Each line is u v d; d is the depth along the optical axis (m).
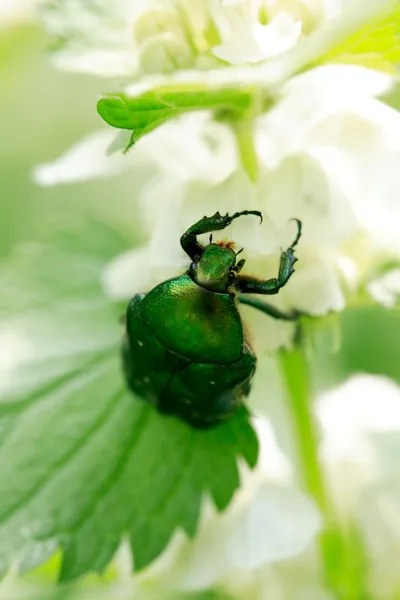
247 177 0.15
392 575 0.17
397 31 0.14
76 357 0.17
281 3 0.14
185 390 0.15
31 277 0.17
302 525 0.16
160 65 0.15
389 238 0.15
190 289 0.14
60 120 0.27
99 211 0.26
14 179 0.27
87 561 0.15
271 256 0.15
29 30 0.21
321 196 0.15
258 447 0.16
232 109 0.15
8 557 0.15
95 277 0.18
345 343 0.21
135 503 0.16
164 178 0.16
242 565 0.16
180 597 0.17
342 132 0.15
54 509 0.16
